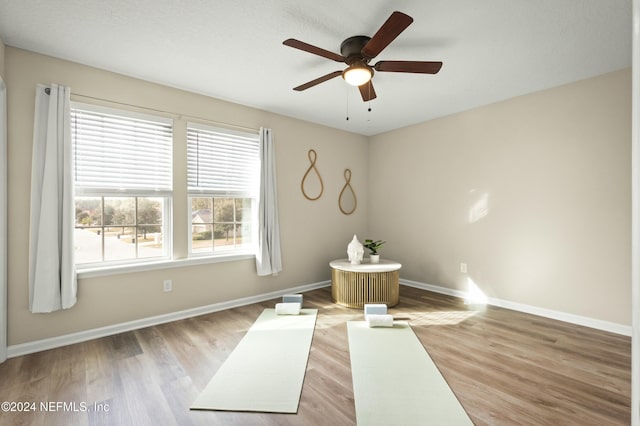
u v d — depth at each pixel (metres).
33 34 2.27
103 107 2.80
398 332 2.86
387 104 3.76
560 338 2.72
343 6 1.98
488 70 2.86
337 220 4.83
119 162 2.91
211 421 1.67
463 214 4.02
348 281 3.65
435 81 3.09
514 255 3.54
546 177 3.29
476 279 3.89
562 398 1.86
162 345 2.59
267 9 2.01
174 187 3.22
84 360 2.33
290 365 2.24
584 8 1.98
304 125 4.38
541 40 2.36
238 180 3.74
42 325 2.51
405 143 4.72
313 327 2.98
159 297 3.11
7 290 2.37
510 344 2.60
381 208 5.10
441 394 1.89
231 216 3.74
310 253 4.47
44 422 1.67
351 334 2.81
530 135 3.40
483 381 2.04
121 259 2.96
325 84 3.18
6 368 2.21
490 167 3.74
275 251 3.95
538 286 3.35
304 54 2.58
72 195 2.58
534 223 3.38
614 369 2.20
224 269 3.58
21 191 2.44
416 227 4.59
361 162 5.20
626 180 2.81
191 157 3.37
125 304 2.91
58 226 2.53
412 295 4.13
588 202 3.02
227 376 2.11
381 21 2.14
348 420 1.67
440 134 4.27
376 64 2.17
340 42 2.40
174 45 2.44
